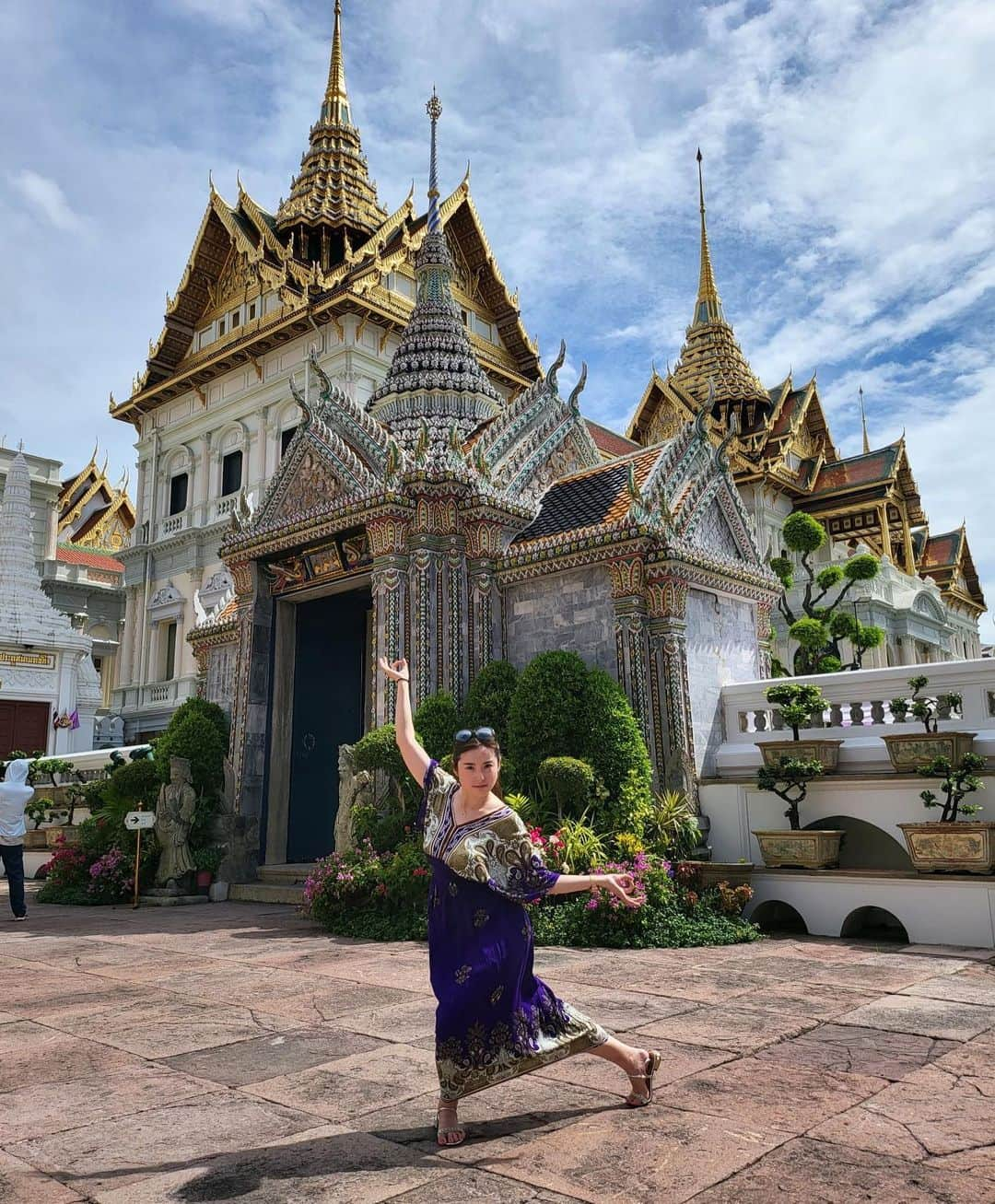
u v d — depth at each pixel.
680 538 12.71
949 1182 3.41
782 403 51.06
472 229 43.62
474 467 14.04
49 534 48.59
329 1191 3.38
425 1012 6.25
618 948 9.02
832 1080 4.63
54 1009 6.55
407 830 11.49
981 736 9.96
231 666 18.81
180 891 13.96
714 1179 3.45
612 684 11.62
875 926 10.48
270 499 15.86
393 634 13.16
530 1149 3.76
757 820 11.32
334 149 44.22
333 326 36.97
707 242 55.88
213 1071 4.93
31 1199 3.34
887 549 47.75
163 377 44.38
